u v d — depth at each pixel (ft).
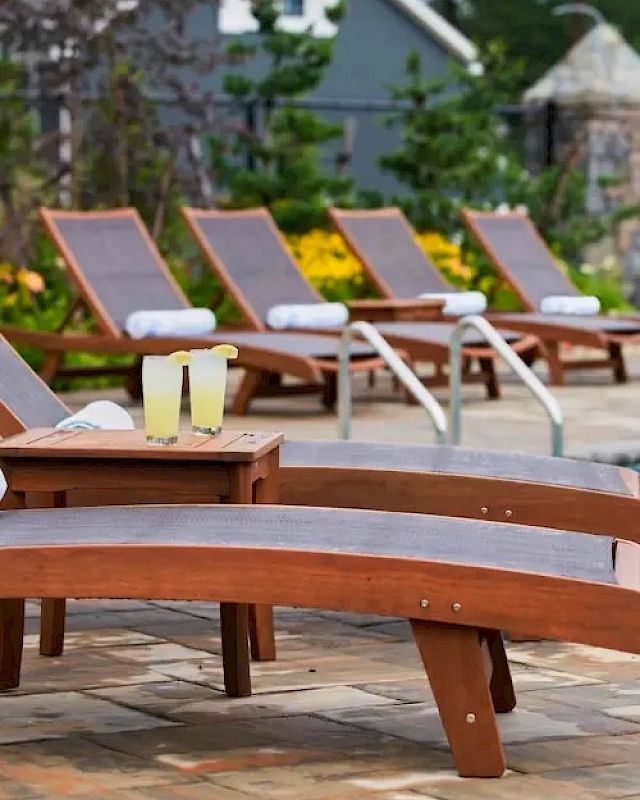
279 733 16.70
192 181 52.75
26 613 22.40
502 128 72.95
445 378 43.29
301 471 21.07
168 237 53.31
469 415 39.73
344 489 21.01
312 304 43.32
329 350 38.65
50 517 17.01
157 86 55.83
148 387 17.95
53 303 49.88
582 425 37.32
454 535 16.43
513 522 20.61
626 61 73.77
